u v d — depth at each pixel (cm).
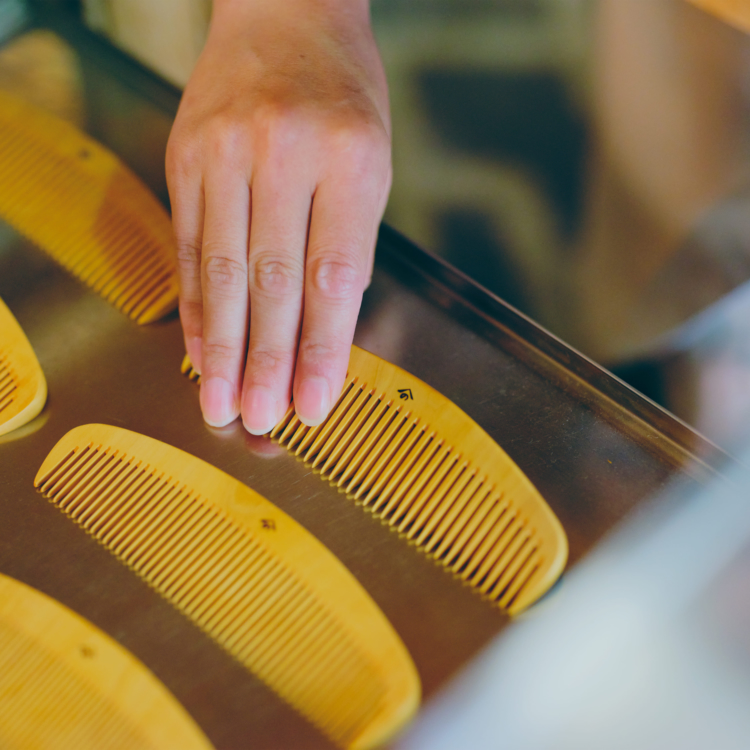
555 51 58
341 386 47
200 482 46
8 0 58
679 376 48
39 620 44
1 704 43
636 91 56
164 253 51
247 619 44
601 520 45
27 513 46
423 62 58
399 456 46
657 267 51
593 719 42
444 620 44
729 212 52
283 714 42
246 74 49
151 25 58
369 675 43
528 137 55
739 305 50
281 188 47
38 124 54
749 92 56
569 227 52
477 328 49
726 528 45
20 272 51
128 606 44
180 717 42
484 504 45
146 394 48
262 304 46
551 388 48
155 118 55
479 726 42
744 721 42
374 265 51
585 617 44
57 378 48
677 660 43
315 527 45
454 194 53
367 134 48
